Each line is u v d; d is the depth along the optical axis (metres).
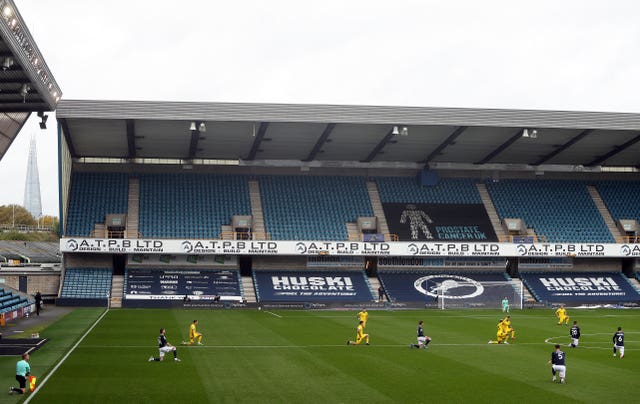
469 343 41.19
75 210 70.69
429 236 74.00
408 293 69.94
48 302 67.00
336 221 74.88
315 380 28.69
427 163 79.94
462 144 71.44
